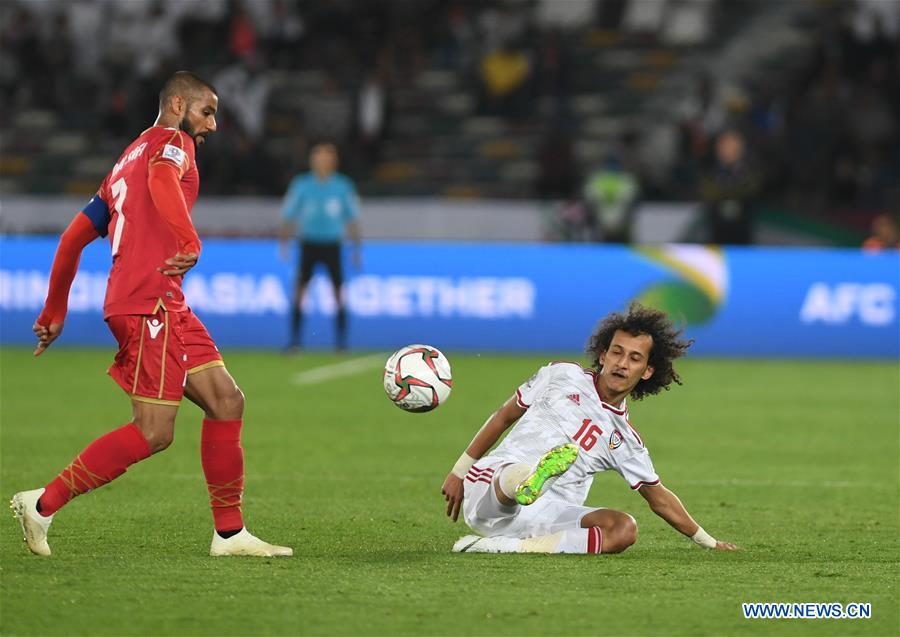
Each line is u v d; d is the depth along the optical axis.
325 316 68.12
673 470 34.84
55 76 101.50
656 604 19.16
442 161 93.50
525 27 98.19
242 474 22.55
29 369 57.81
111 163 96.12
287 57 101.12
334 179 63.78
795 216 80.19
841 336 66.69
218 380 22.23
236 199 84.75
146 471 33.03
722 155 72.00
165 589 19.69
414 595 19.45
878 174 86.25
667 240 79.44
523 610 18.69
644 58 99.69
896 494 31.39
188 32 101.50
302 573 20.94
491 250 67.69
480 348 67.56
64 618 18.03
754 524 27.28
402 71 100.19
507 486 21.66
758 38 100.38
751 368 61.88
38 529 21.67
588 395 22.81
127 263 21.41
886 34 94.44
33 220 81.19
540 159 83.88
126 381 21.48
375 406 47.19
